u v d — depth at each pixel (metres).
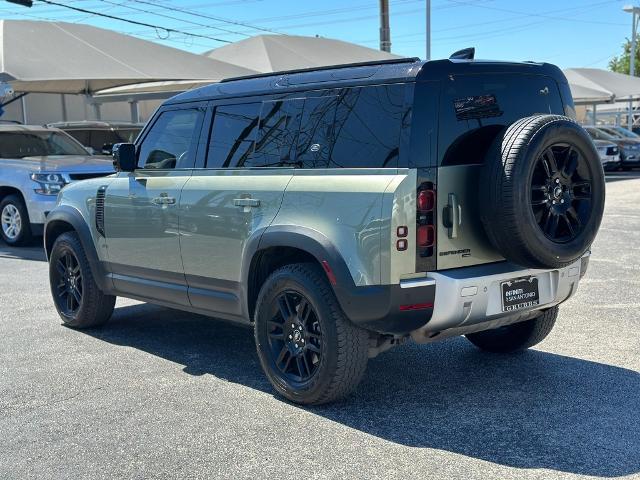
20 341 6.01
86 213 6.09
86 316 6.25
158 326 6.50
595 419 4.14
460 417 4.21
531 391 4.62
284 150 4.54
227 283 4.87
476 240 4.09
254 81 4.96
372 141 4.05
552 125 3.92
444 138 3.96
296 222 4.29
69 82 17.00
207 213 4.91
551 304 4.46
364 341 4.19
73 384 4.91
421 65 3.96
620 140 25.94
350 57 19.23
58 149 12.31
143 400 4.58
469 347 5.64
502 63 4.30
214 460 3.70
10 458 3.78
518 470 3.51
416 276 3.90
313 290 4.18
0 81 13.59
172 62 15.96
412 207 3.85
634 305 6.77
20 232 11.21
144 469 3.62
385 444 3.85
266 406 4.45
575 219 4.16
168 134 5.46
